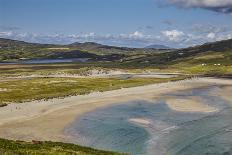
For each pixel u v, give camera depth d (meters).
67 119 75.88
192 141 59.16
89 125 70.56
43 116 78.44
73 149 44.66
